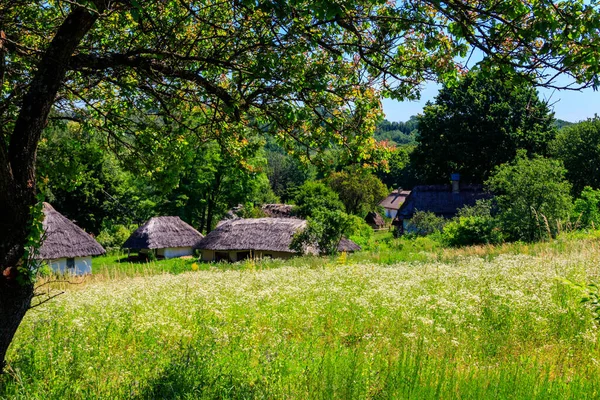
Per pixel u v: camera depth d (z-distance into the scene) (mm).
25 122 4641
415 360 4961
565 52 4238
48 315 7301
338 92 5754
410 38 5312
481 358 5539
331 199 65500
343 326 6840
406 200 51531
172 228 41969
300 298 8562
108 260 40625
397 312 7285
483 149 48312
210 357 5078
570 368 5188
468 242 28406
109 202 49188
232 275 13648
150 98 7023
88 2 4094
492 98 48688
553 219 25844
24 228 4605
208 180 48688
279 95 5453
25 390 4379
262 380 4660
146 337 6352
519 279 9180
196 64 6074
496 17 4199
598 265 10625
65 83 6574
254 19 5277
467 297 7723
